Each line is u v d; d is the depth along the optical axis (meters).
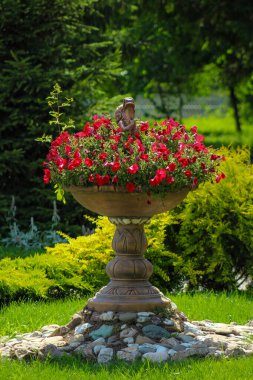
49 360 7.05
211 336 7.60
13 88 15.02
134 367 6.72
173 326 7.56
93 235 11.17
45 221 15.29
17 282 9.95
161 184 7.39
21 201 15.30
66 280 10.45
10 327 8.52
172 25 27.97
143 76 32.56
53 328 8.23
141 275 7.80
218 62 30.94
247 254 11.38
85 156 7.57
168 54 30.64
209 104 57.28
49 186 15.30
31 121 15.08
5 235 15.02
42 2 15.41
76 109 15.45
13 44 15.63
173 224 11.70
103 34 20.77
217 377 6.26
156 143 7.66
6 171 15.05
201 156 7.81
